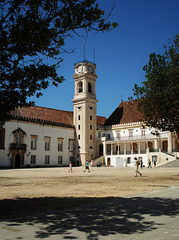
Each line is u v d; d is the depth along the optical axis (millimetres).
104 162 72562
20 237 6203
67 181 21938
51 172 39000
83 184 19250
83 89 74312
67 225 7195
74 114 75562
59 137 70375
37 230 6762
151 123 27797
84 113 72750
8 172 39031
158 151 63938
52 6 9930
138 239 5898
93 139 73875
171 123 27594
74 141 74250
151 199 11484
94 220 7734
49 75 11070
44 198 12547
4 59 10492
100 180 22781
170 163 55125
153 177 25812
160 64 26922
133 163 65062
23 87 11164
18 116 61531
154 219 7758
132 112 77562
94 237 6109
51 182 21062
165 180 22188
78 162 71875
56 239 6031
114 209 9375
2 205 10664
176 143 63594
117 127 76312
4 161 57594
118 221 7566
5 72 10977
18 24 9516
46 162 66438
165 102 25234
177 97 25016
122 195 13250
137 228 6797
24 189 16328
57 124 70188
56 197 12859
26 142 62375
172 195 12695
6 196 13312
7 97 10812
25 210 9586
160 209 9234
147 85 26875
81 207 9898
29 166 62250
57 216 8367
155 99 25812
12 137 59656
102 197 12664
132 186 17578
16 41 9594
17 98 11000
